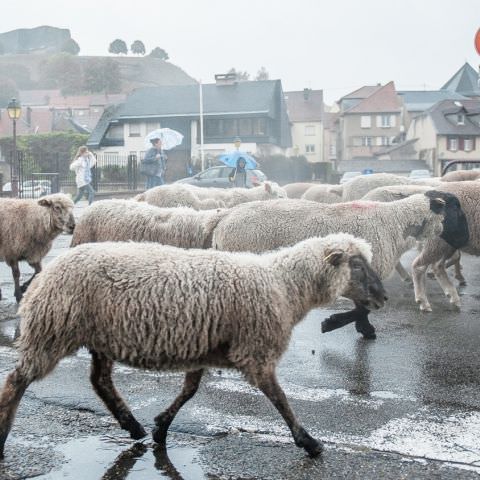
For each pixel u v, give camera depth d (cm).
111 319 530
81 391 688
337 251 588
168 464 527
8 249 1112
